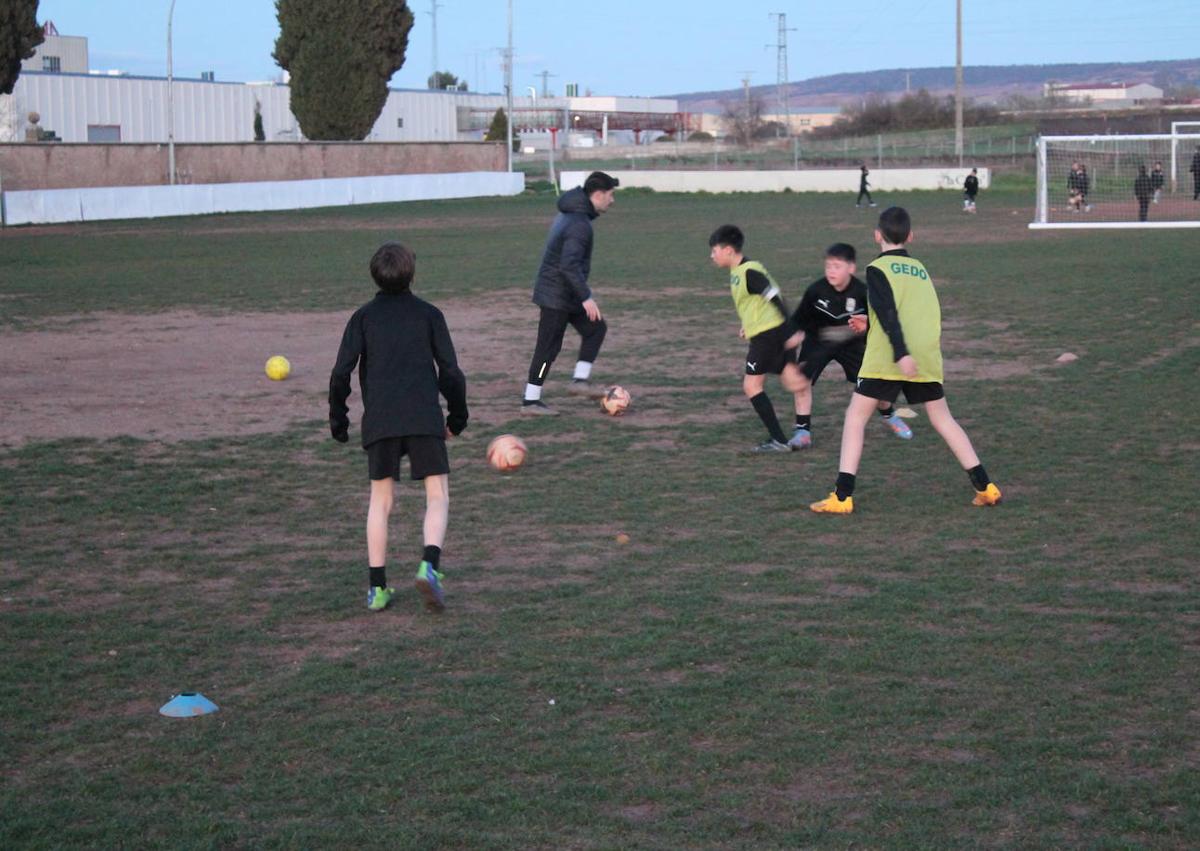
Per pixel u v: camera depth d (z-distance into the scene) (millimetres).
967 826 3713
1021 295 18578
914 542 6797
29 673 5043
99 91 58594
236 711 4648
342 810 3855
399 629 5551
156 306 18531
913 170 55062
